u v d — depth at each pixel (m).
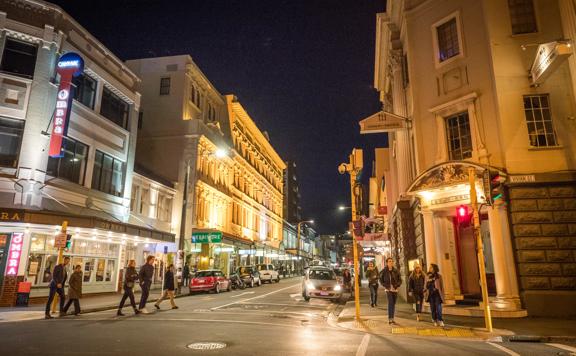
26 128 18.38
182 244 24.97
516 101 14.84
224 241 35.25
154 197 29.77
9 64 18.70
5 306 16.73
